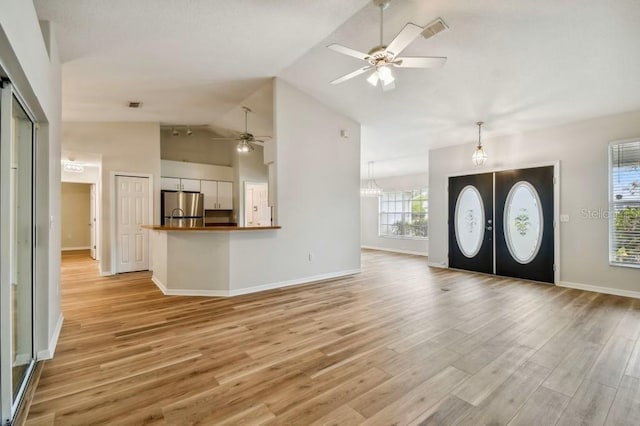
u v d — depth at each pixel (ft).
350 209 17.94
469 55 10.79
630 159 13.56
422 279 16.84
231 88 14.82
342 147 17.40
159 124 19.56
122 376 6.86
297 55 11.73
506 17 8.93
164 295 13.47
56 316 9.02
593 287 14.42
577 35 9.25
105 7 7.73
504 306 12.01
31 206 7.45
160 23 8.68
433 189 21.34
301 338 8.95
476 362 7.55
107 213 17.76
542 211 16.11
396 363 7.50
